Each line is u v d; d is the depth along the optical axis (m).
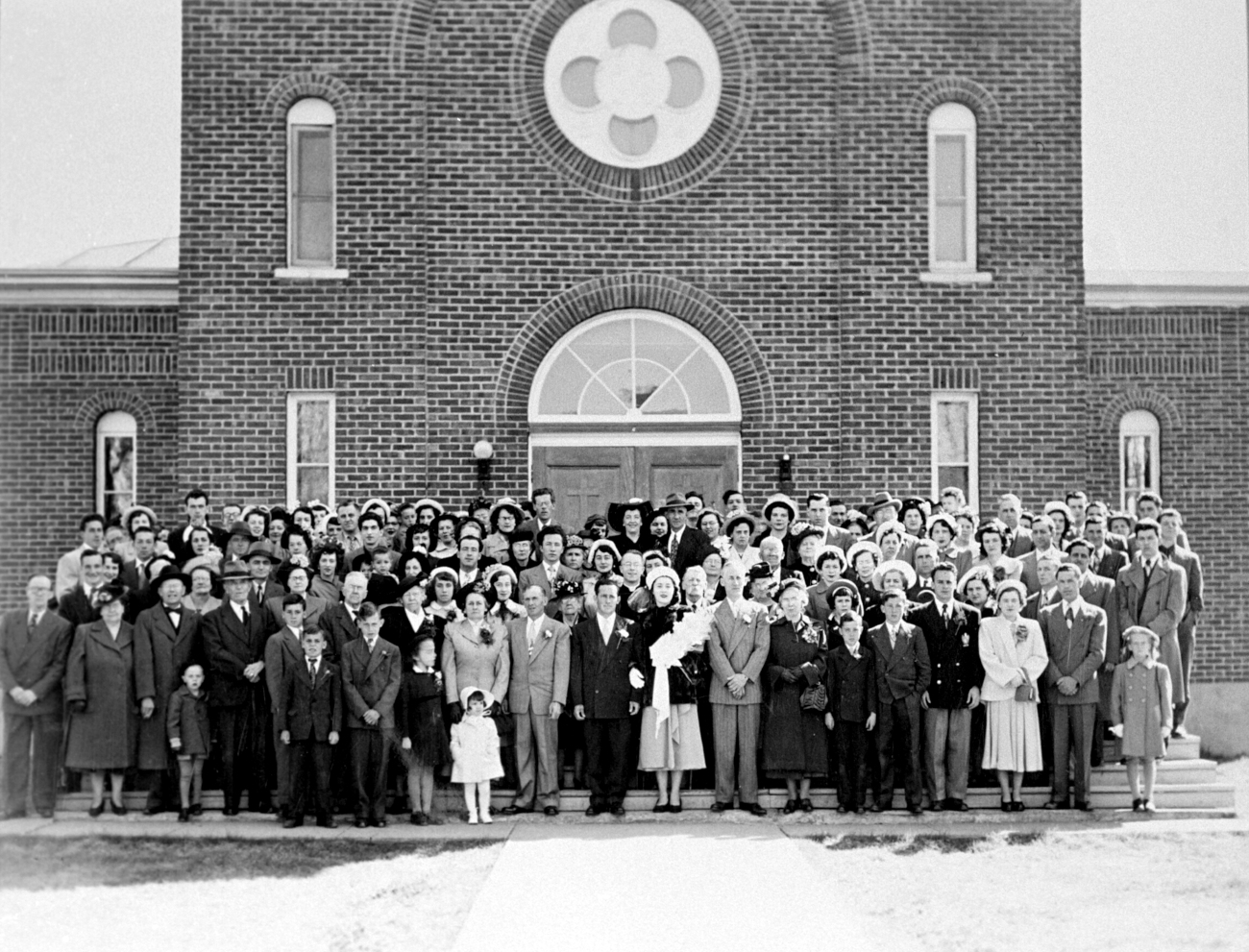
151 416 19.88
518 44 19.16
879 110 19.25
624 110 19.30
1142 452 20.34
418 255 18.94
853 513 16.84
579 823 13.81
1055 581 15.06
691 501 17.08
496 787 14.71
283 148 18.89
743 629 14.18
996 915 10.89
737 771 14.31
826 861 12.35
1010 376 19.22
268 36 18.94
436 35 19.12
